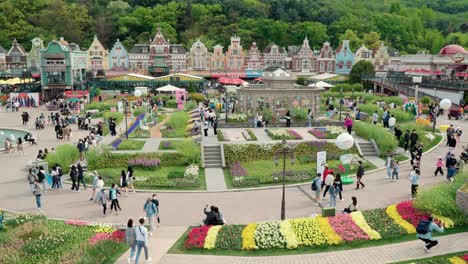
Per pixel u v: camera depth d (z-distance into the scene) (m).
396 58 133.50
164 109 78.94
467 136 51.00
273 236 23.56
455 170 33.75
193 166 39.19
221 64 126.75
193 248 23.00
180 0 163.25
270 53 127.50
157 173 38.31
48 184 35.94
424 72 95.00
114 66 124.12
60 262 21.19
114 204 29.12
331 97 80.56
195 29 146.38
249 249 22.78
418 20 182.12
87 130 60.50
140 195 33.12
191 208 30.11
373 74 104.00
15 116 74.88
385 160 42.06
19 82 99.50
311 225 24.48
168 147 44.91
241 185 34.97
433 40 167.12
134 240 20.94
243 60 127.00
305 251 22.61
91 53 123.88
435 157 42.44
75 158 41.69
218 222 25.80
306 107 61.72
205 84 102.88
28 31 138.50
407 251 21.91
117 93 102.12
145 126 56.75
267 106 61.16
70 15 145.25
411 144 43.94
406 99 78.31
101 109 76.12
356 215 25.62
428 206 25.59
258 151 42.50
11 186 35.75
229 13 152.75
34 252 22.61
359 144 44.59
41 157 41.44
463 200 25.28
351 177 36.66
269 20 145.00
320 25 149.12
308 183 35.47
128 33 148.12
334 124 55.44
